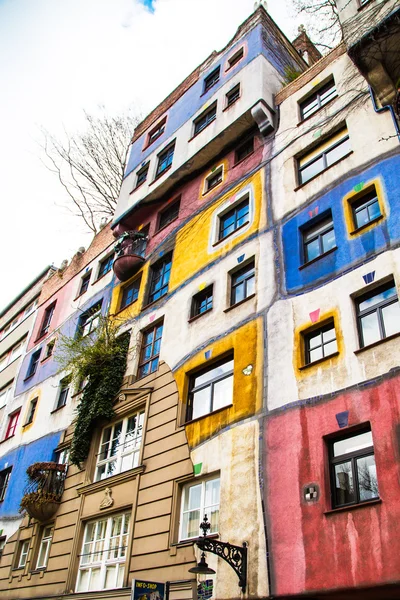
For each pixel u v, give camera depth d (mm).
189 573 12883
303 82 20078
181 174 23250
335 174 15992
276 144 19438
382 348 11703
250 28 24281
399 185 13805
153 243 23188
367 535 10016
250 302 15930
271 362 13992
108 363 20250
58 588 16672
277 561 11148
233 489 12953
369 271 13070
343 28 16562
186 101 26391
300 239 15859
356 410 11422
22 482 22891
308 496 11289
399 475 10086
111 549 15922
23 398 28016
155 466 15750
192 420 15344
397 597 10031
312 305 13922
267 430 12969
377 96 15758
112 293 24766
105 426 19250
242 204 19547
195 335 17328
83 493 18172
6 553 20750
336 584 10016
